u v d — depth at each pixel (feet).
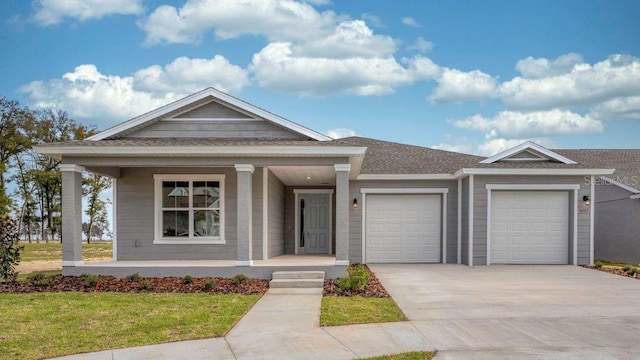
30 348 20.59
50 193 122.01
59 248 92.58
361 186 55.57
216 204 47.78
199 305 29.37
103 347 20.80
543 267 49.19
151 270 40.75
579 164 52.34
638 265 56.59
